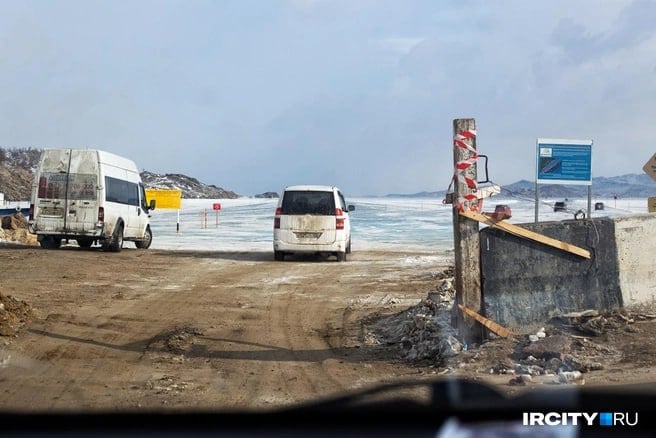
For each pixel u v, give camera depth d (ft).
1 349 30.50
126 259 68.33
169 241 101.65
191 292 48.96
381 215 185.06
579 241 30.68
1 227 95.25
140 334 35.22
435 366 28.71
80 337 33.86
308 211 69.92
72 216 73.67
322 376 27.71
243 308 43.24
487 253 30.14
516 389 23.35
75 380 26.40
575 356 27.25
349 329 37.42
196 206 271.90
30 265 59.16
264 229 131.64
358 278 57.67
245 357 30.99
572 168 40.04
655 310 31.01
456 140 30.37
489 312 29.91
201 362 30.09
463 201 30.22
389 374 27.96
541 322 30.14
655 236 31.71
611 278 30.94
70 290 47.42
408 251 86.07
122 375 27.48
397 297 47.55
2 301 36.58
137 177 83.97
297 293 49.60
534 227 30.37
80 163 73.82
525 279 30.27
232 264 67.10
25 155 384.06
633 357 26.91
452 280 43.80
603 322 29.63
